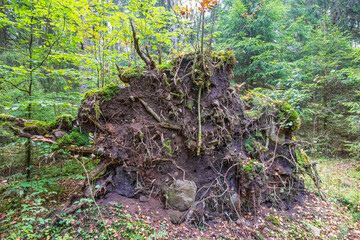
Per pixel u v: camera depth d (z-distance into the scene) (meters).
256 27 7.68
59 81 5.59
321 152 7.92
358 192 4.38
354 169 6.20
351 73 6.23
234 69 8.82
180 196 2.88
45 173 3.93
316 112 7.73
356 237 3.04
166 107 3.10
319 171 5.97
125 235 2.22
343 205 3.98
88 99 2.92
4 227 2.51
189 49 3.96
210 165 3.34
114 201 2.69
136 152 2.94
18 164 4.27
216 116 3.32
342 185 4.89
